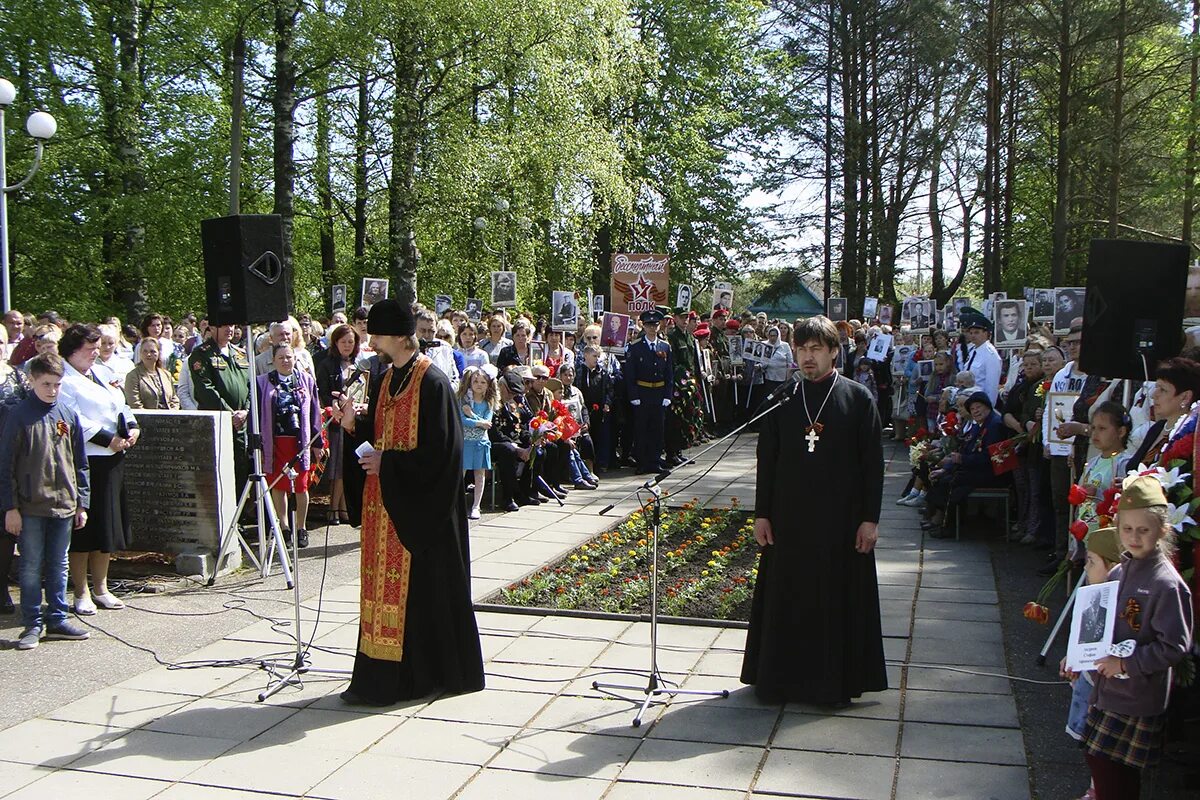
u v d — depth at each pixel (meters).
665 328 15.58
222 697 5.65
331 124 24.55
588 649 6.44
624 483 13.33
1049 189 33.19
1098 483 6.01
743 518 10.83
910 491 11.71
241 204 24.88
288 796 4.46
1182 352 5.96
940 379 14.11
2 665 6.20
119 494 7.37
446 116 22.72
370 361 10.41
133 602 7.66
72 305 22.95
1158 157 27.33
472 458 10.59
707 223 36.38
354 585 8.12
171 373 12.32
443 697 5.60
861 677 5.38
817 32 34.03
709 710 5.38
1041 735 5.00
